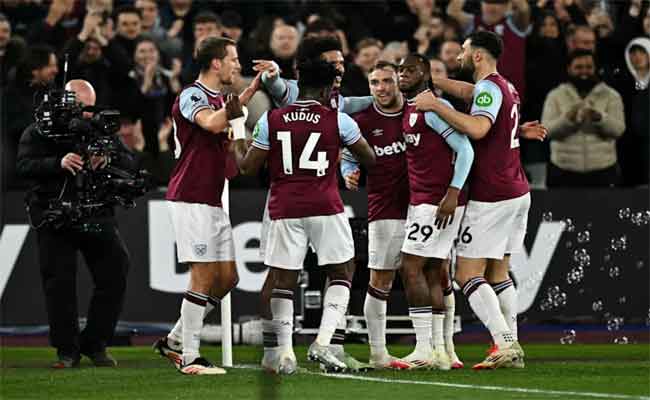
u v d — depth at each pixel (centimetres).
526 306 4231
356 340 3672
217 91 2702
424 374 2677
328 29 4356
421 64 2773
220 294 2780
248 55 4522
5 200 4150
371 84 2838
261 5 4959
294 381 2505
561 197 4247
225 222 2723
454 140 2720
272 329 2716
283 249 2692
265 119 2688
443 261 2955
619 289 4247
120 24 4606
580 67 4412
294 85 2862
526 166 4512
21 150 3094
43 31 4716
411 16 4909
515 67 4497
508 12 4516
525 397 2206
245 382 2506
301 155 2670
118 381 2598
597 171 4406
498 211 2831
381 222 2869
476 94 2777
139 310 4159
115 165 3152
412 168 2791
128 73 4516
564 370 2798
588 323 4244
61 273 3112
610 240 4250
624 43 4519
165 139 4497
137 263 4169
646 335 4141
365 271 3553
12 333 4144
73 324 3119
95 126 3039
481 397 2203
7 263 4147
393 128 2836
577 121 4391
